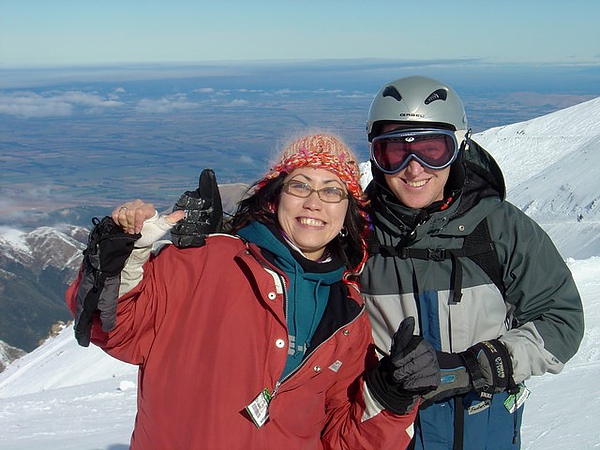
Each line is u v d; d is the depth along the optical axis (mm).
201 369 2424
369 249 3129
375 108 3191
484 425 3064
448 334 3037
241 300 2494
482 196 3051
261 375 2441
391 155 3082
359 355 2746
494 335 3082
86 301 2271
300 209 2650
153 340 2533
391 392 2520
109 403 9008
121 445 6355
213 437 2352
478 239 3055
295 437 2533
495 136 95312
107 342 2451
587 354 7879
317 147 2705
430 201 3059
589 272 12539
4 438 7215
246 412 2402
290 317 2553
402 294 3088
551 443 4980
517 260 3031
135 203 2312
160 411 2455
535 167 82562
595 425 5277
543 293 3045
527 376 2949
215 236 2650
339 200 2674
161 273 2547
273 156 2797
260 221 2684
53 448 6457
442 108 3037
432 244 3070
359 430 2648
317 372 2564
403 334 2463
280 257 2590
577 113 96312
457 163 3059
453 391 2918
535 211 63781
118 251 2264
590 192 61625
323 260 2787
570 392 6324
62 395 9977
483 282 3047
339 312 2650
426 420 3057
